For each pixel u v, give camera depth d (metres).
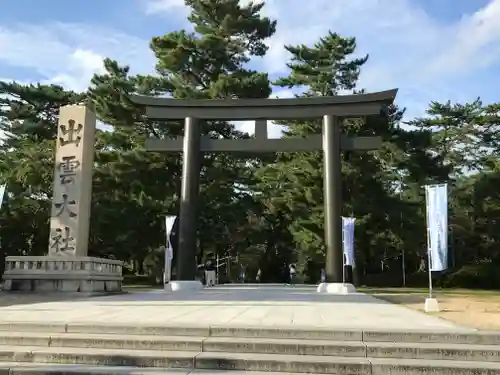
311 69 35.44
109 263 20.84
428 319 10.09
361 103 22.48
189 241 22.58
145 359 7.14
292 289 24.92
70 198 20.16
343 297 17.89
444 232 13.75
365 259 39.66
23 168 32.28
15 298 16.56
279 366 6.93
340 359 7.08
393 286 39.12
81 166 20.33
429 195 14.13
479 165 45.25
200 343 7.65
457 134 44.50
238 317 10.11
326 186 22.20
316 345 7.44
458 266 41.12
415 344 7.59
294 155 37.53
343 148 22.66
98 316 10.16
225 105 23.36
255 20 36.22
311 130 34.47
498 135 43.41
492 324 9.44
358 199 34.66
